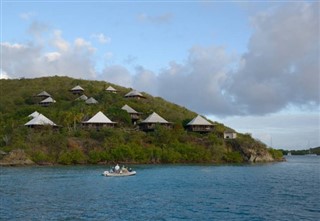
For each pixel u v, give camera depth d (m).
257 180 75.31
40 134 125.62
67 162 114.38
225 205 46.06
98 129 137.12
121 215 40.16
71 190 58.91
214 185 66.19
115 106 165.88
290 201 49.06
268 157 150.50
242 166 117.56
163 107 179.75
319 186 65.75
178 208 44.12
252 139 151.50
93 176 80.44
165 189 60.59
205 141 138.25
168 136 133.88
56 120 143.25
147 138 133.88
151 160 123.06
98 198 51.16
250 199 50.69
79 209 43.28
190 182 70.44
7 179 73.88
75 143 123.25
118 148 119.56
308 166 135.75
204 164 122.06
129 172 83.12
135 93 186.00
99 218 38.75
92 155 116.38
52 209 43.19
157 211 42.34
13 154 112.88
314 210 43.00
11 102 178.50
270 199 50.72
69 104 167.62
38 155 113.62
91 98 172.88
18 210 42.53
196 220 38.12
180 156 125.88
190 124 149.88
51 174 84.50
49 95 183.62
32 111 152.88
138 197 52.12
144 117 163.75
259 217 39.44
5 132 126.94
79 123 142.75
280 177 82.69
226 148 138.50
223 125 163.88
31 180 72.31
